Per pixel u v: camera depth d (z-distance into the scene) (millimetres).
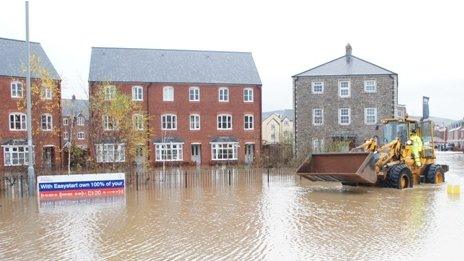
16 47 43750
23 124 42125
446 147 107000
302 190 23188
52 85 38281
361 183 23672
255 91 50906
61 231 13539
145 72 48156
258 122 50750
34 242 12156
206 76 49750
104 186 21531
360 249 10852
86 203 19297
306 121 47094
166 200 19969
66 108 62312
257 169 38188
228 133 49938
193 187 25328
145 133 40656
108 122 35188
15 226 14469
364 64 47500
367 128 46250
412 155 25000
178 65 50062
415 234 12289
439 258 9992
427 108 35906
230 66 51625
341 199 19562
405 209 16516
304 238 12102
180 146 48219
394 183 23062
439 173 25734
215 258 10344
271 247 11219
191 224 14305
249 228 13531
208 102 49406
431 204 17531
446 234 12211
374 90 46281
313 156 24219
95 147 34250
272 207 17547
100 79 45719
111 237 12617
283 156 42844
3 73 41188
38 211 17406
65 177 20703
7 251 11266
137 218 15531
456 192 20844
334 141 42750
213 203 18844
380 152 23906
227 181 28656
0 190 24078
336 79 46750
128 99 37406
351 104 46469
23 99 41031
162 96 48000
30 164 22406
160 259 10320
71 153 37594
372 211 16250
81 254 10859
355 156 23016
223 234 12773
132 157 35906
